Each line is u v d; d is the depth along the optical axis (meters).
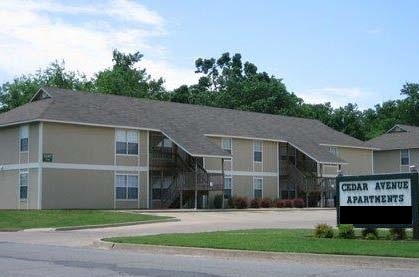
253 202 51.09
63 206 41.25
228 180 51.88
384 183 20.31
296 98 88.50
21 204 42.06
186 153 47.97
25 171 41.94
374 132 95.75
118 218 33.59
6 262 15.66
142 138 45.97
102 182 43.34
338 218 21.39
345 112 91.38
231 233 23.22
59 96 44.56
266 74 92.69
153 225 31.33
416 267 14.74
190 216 37.78
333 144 60.81
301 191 55.97
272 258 16.72
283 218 37.25
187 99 85.94
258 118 59.41
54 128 41.28
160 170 47.00
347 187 21.27
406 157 70.62
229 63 101.38
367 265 15.18
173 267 14.70
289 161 57.16
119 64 92.69
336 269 14.36
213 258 17.00
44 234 27.23
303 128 62.09
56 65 80.50
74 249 19.91
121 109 47.03
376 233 20.70
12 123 42.50
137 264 15.33
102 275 13.17
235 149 52.81
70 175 41.72
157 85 90.75
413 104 99.44
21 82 77.25
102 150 43.56
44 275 13.15
